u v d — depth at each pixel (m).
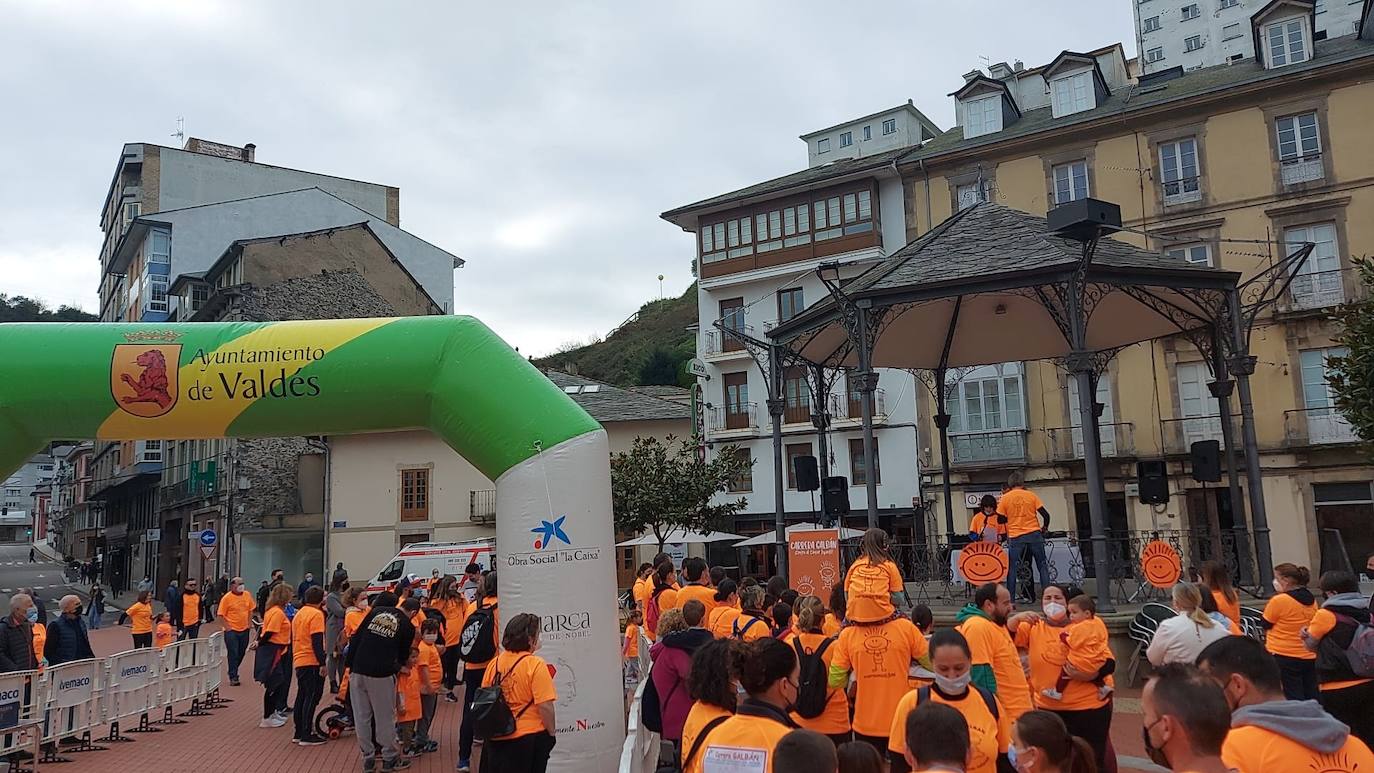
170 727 12.23
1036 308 16.78
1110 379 28.66
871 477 13.02
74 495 73.81
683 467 31.25
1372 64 25.84
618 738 8.82
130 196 49.41
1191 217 27.98
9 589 50.97
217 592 31.55
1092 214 11.83
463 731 9.26
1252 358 13.64
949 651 4.36
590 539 9.03
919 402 31.48
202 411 9.59
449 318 9.84
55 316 106.19
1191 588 6.23
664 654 6.58
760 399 34.84
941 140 34.69
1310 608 7.35
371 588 26.59
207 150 52.62
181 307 43.16
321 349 9.58
